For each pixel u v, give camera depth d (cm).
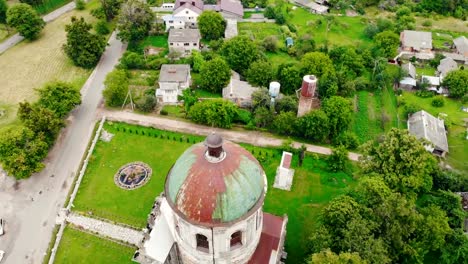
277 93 10788
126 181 8931
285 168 8600
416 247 6919
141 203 8475
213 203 4506
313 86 9494
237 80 11550
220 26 13738
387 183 7538
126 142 9919
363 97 11650
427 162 8344
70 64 12694
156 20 14212
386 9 16188
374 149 8044
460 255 7138
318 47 13400
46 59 12900
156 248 5759
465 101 11419
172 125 10456
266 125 10438
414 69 12356
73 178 9038
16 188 8806
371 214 6856
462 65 12850
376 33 14075
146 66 12450
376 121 10769
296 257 7519
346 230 6488
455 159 9738
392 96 11688
